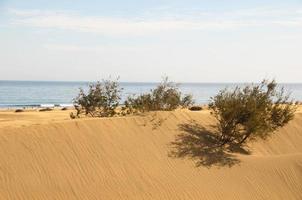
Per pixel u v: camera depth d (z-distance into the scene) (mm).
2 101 86125
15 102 83688
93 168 15945
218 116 23000
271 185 17516
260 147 22234
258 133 21016
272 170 18281
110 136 17953
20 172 14648
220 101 21359
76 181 15109
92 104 24594
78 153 16391
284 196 17141
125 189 15414
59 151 16156
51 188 14461
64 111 46156
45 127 17109
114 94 24969
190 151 18688
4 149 15328
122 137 18203
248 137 21906
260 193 16969
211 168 17797
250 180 17516
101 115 24656
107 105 24844
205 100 95312
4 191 13742
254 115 20547
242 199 16359
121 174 16078
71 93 128875
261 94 21516
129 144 17922
